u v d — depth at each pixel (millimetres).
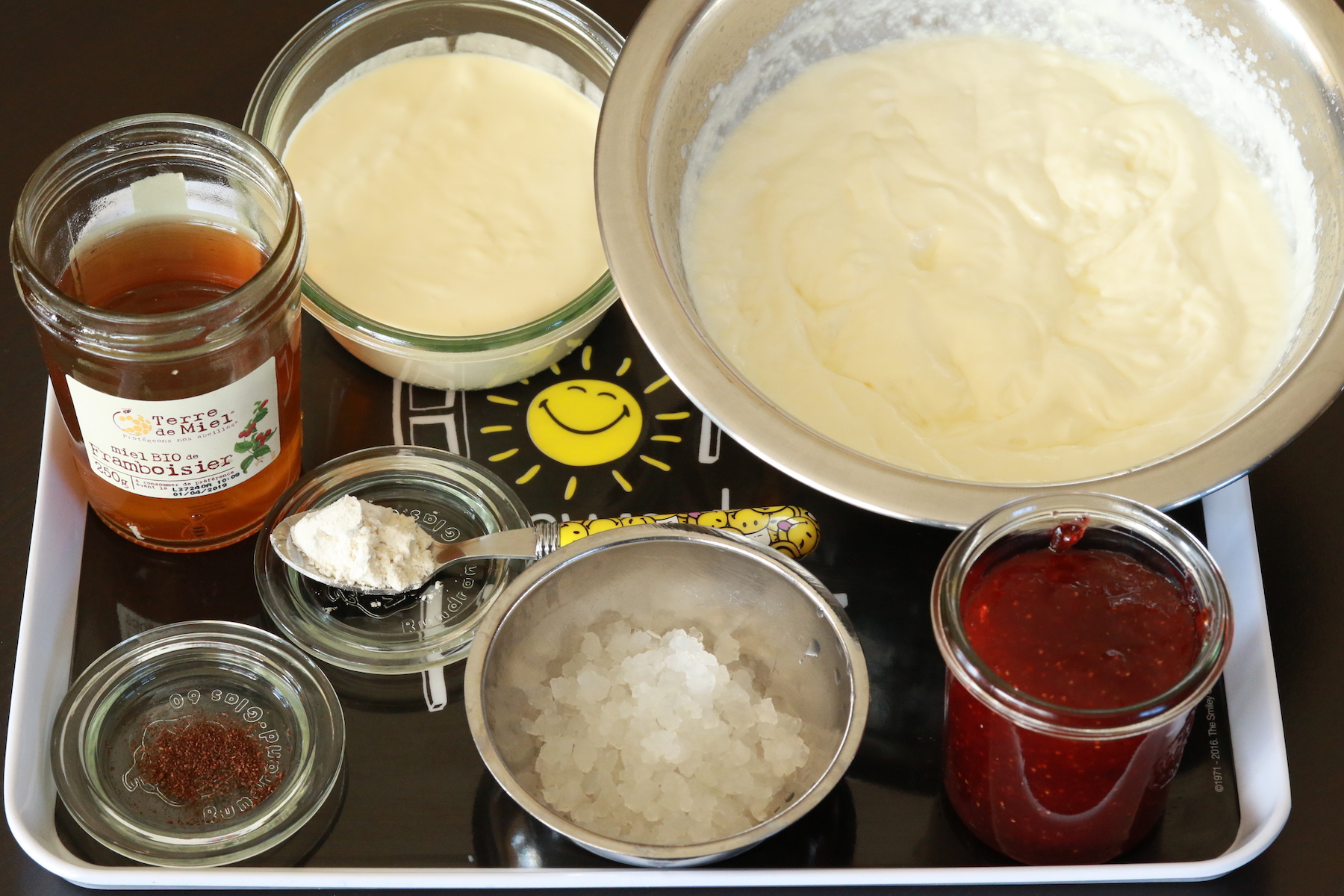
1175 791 846
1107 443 885
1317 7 966
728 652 875
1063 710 650
